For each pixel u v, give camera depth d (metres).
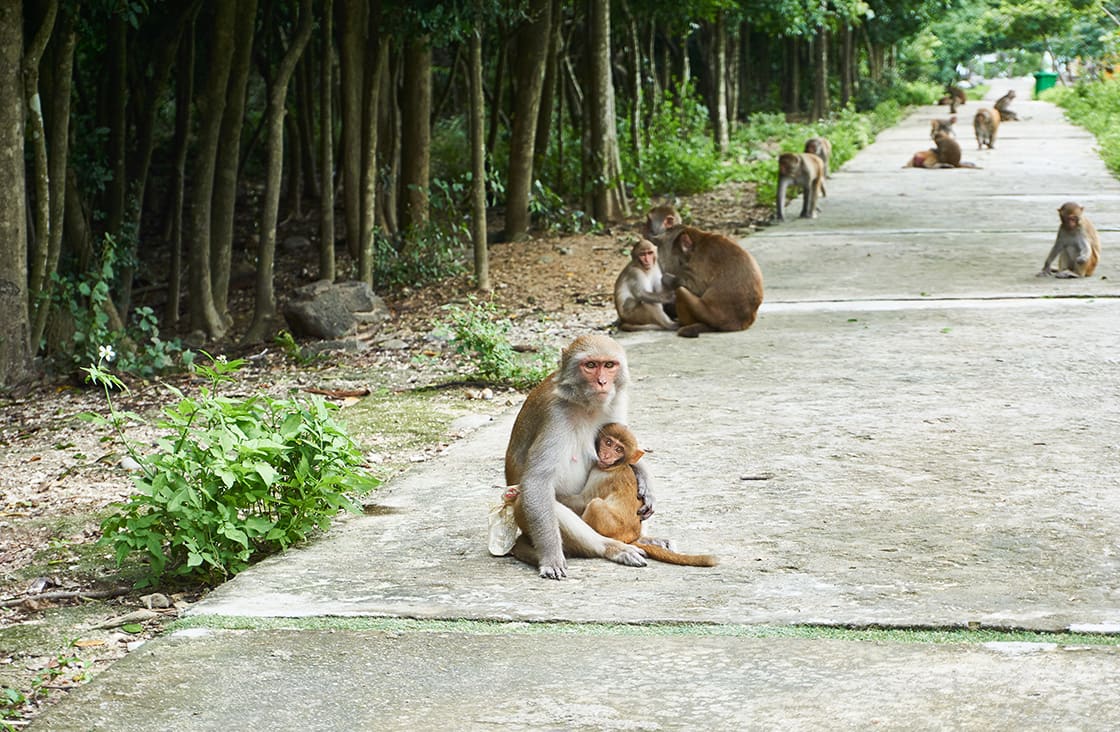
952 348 10.21
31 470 8.53
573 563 5.64
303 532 6.20
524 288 15.28
